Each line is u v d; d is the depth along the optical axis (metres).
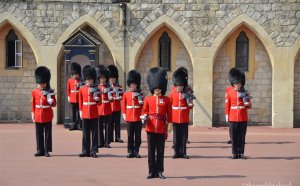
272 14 48.47
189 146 39.00
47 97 34.25
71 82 46.03
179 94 34.72
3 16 49.53
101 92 35.28
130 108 34.56
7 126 48.56
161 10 48.94
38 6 49.53
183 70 36.19
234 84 34.69
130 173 29.39
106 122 38.38
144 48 50.25
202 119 49.25
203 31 48.84
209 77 48.94
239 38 49.84
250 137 43.25
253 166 31.55
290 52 48.47
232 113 34.31
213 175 28.94
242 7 48.53
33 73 50.75
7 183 26.83
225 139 42.25
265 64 49.75
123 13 48.94
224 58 49.91
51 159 33.47
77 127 46.47
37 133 34.50
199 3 48.75
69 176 28.55
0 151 36.19
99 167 31.03
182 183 26.94
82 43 46.38
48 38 49.62
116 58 49.44
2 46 50.66
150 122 28.31
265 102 49.91
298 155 35.31
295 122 49.81
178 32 48.91
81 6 49.38
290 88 48.62
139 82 35.38
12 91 50.81
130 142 34.47
